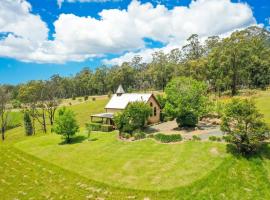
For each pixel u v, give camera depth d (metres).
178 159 25.19
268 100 54.09
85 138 39.62
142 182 21.47
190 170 22.55
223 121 25.62
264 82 74.69
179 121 38.16
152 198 19.17
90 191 21.17
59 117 38.69
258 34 89.88
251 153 24.39
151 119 45.12
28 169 28.08
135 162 25.98
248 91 69.62
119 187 21.06
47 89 65.56
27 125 60.25
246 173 21.61
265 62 74.56
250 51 70.75
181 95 36.44
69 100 112.12
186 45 98.25
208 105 40.75
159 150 28.58
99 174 24.17
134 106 36.56
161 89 110.81
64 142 38.91
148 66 128.50
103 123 49.19
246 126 24.25
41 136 48.34
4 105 62.56
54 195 20.95
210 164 23.20
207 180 20.62
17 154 34.78
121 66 125.12
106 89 136.75
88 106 83.38
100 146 33.50
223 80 66.38
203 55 95.62
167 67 94.62
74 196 20.52
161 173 22.67
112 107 48.88
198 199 18.61
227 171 21.86
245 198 18.53
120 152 29.80
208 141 28.94
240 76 71.44
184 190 19.59
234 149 25.45
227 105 26.34
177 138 30.69
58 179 24.33
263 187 19.64
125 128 36.12
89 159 28.83
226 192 19.27
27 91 62.47
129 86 125.75
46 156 32.19
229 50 67.06
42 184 23.44
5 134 65.56
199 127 37.78
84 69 150.25
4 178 25.64
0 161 31.88
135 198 19.39
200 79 72.56
